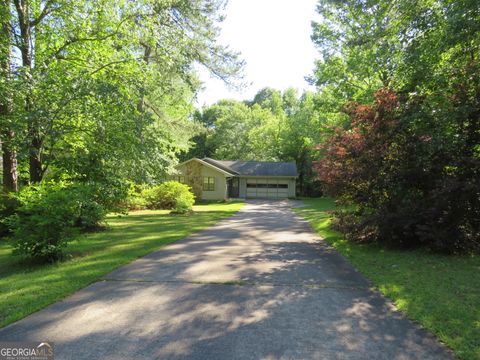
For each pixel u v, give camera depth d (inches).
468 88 306.3
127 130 457.4
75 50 498.3
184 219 610.2
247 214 720.3
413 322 149.6
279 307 167.9
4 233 407.5
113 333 138.7
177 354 121.5
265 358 118.6
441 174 307.6
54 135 410.9
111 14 486.0
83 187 325.4
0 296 184.1
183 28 631.8
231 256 287.0
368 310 163.9
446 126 314.5
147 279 217.5
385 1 418.9
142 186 776.3
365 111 356.2
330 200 1279.5
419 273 225.0
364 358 118.7
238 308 166.4
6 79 389.7
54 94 410.3
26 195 309.3
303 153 1676.9
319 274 229.8
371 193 344.8
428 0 356.5
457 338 131.6
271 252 304.8
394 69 418.0
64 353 122.4
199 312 161.2
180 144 922.7
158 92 818.2
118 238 385.7
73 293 189.8
